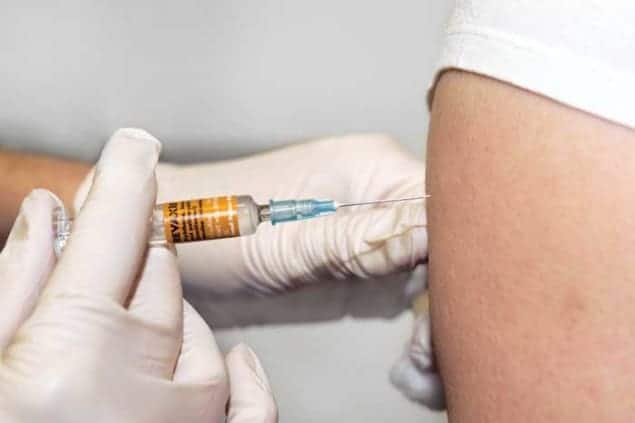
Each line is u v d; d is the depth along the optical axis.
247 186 0.41
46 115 0.44
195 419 0.33
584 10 0.27
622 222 0.27
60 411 0.30
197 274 0.41
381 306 0.43
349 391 0.44
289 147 0.43
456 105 0.29
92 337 0.30
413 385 0.41
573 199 0.27
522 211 0.28
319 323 0.44
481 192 0.28
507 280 0.28
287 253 0.40
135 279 0.33
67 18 0.43
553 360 0.28
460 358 0.30
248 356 0.37
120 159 0.33
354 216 0.38
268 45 0.43
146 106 0.44
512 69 0.28
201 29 0.43
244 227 0.33
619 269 0.27
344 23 0.43
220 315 0.43
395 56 0.43
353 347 0.44
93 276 0.31
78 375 0.30
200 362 0.34
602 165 0.27
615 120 0.27
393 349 0.44
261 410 0.35
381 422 0.44
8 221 0.42
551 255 0.28
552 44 0.27
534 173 0.28
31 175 0.42
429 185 0.30
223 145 0.45
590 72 0.27
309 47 0.43
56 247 0.34
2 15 0.43
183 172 0.42
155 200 0.33
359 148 0.41
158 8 0.43
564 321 0.28
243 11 0.43
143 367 0.32
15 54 0.43
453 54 0.29
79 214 0.32
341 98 0.44
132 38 0.43
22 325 0.31
